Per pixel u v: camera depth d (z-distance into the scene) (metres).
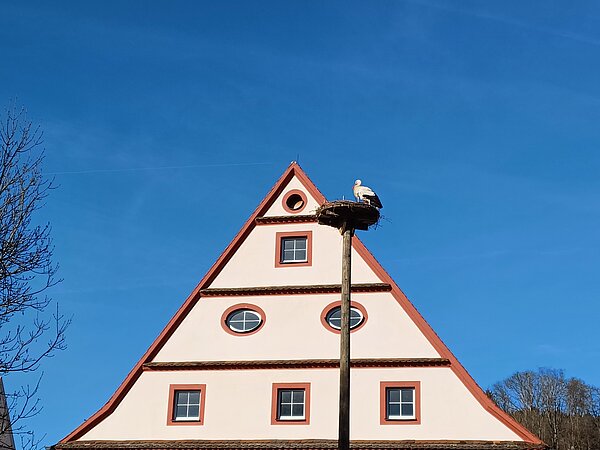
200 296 33.94
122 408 32.38
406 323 32.03
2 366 17.92
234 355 32.62
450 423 30.09
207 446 30.89
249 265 34.19
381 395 30.89
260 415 31.41
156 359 33.06
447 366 31.03
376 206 23.64
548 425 78.19
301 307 33.06
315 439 30.55
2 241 18.77
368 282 32.91
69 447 31.59
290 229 34.53
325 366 31.70
